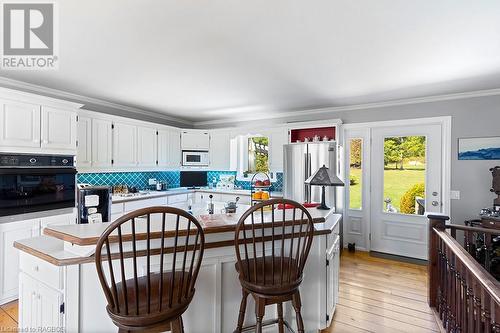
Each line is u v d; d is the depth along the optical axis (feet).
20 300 5.35
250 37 6.74
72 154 10.55
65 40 6.93
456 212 11.81
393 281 10.25
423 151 12.69
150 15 5.75
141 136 15.07
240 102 13.74
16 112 8.79
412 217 12.94
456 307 6.33
